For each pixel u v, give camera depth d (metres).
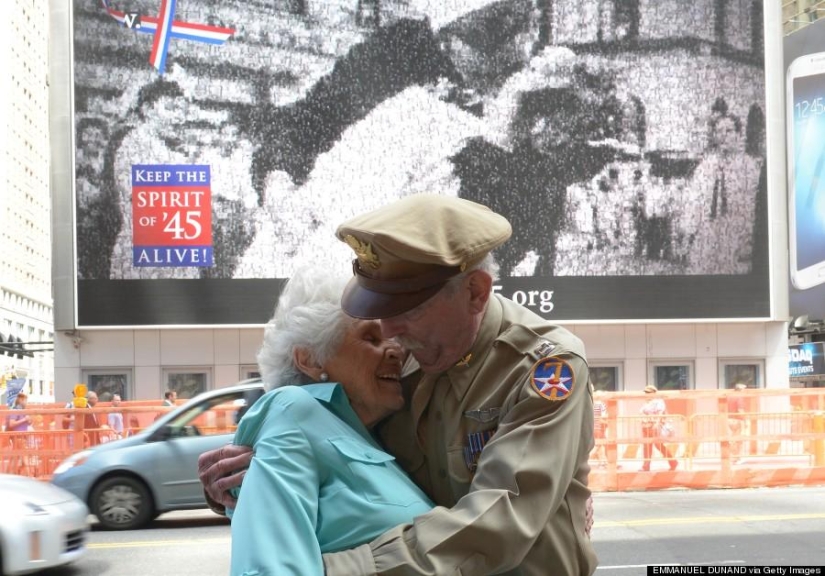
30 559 6.50
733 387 20.36
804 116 27.48
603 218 19.81
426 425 1.81
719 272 20.00
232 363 19.41
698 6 20.23
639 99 20.03
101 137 18.94
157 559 7.77
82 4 19.00
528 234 19.64
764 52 20.30
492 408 1.68
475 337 1.71
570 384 1.60
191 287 19.02
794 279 27.62
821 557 7.27
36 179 119.62
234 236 19.11
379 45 19.55
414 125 19.55
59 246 18.89
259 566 1.43
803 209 27.41
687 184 20.03
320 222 19.28
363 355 1.83
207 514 10.90
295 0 19.38
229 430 9.87
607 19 20.03
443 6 19.70
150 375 19.27
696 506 10.62
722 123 20.19
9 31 106.44
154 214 18.98
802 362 31.39
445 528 1.47
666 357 20.34
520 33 19.84
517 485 1.51
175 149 19.08
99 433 12.81
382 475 1.63
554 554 1.63
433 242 1.57
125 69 19.05
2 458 12.61
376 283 1.62
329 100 19.41
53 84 18.94
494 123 19.73
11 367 91.12
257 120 19.23
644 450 12.98
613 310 19.70
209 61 19.17
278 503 1.51
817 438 12.92
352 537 1.55
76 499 7.20
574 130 19.86
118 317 18.91
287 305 1.90
